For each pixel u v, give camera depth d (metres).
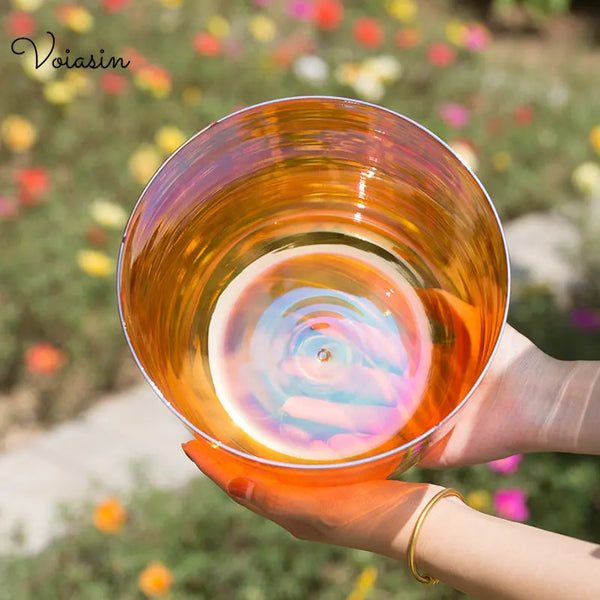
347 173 1.14
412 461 0.94
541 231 3.80
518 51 5.99
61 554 2.34
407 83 4.60
